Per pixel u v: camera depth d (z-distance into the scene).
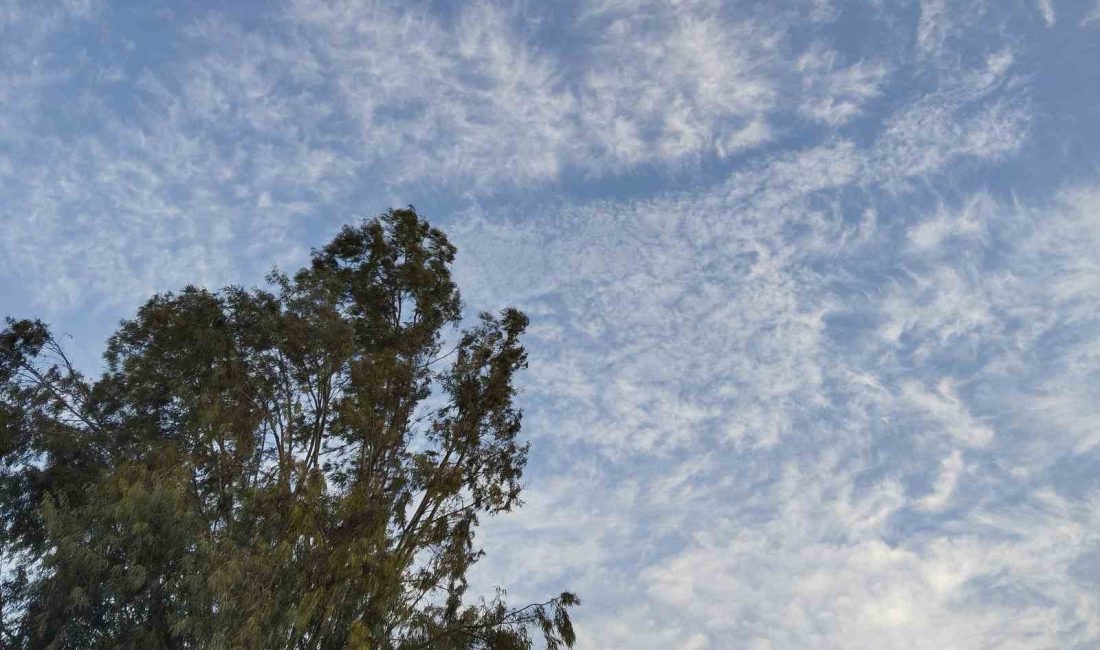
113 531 18.23
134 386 23.47
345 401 23.83
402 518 23.44
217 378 22.95
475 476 25.47
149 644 17.58
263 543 19.12
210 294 24.48
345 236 27.91
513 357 27.38
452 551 23.84
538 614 22.41
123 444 22.72
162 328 23.86
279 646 17.92
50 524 18.30
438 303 27.64
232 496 21.20
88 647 17.73
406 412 25.34
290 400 23.84
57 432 22.88
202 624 17.14
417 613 21.88
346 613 20.03
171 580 18.03
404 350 26.25
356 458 23.95
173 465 20.48
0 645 17.94
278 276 24.77
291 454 23.05
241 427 22.45
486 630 22.17
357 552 20.28
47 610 17.83
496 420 26.33
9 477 21.86
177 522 18.53
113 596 17.77
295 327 23.80
